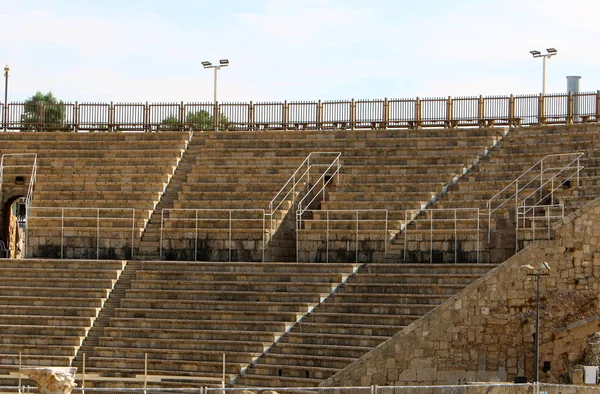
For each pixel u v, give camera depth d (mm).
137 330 62031
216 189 73562
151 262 67188
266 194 72125
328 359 57094
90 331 62750
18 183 76938
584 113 73938
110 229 71312
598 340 56219
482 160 72188
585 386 49062
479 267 60812
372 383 55750
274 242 69688
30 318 63375
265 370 58062
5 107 83500
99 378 58875
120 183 74750
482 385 48625
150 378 58406
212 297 63406
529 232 63219
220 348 59906
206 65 86625
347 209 69938
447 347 56438
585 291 57125
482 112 76000
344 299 61281
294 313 60625
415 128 76938
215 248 69562
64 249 71938
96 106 82438
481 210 67312
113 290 65562
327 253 67750
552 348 57000
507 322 56844
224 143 77500
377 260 66938
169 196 74188
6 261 67938
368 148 74312
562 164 68500
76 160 77188
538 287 53000
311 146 75875
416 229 67562
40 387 44719
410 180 71562
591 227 57219
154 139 79125
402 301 59938
